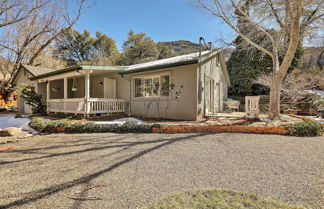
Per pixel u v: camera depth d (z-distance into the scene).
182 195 1.96
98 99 8.39
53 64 20.08
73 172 2.66
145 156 3.34
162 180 2.35
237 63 15.16
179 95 7.96
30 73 11.67
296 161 2.98
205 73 8.66
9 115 10.06
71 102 8.94
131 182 2.31
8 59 14.22
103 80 10.60
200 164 2.90
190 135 5.07
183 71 7.91
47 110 10.37
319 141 4.27
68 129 5.87
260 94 14.01
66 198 1.96
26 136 5.24
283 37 7.92
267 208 1.69
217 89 11.01
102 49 28.56
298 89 10.92
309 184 2.18
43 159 3.25
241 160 3.06
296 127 4.95
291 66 12.57
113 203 1.84
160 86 8.56
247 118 7.25
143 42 25.89
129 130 5.65
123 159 3.20
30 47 14.97
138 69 8.55
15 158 3.32
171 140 4.52
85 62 26.20
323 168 2.68
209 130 5.57
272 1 6.79
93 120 7.75
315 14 7.01
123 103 9.57
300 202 1.80
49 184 2.29
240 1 7.65
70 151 3.72
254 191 2.02
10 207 1.81
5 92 14.13
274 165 2.81
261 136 4.84
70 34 24.66
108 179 2.41
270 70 13.16
